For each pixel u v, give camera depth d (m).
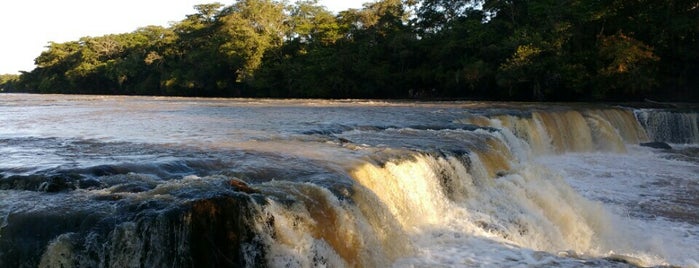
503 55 44.47
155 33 87.31
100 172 9.07
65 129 16.91
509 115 22.66
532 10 44.75
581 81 38.19
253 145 13.00
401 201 10.39
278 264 7.13
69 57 84.50
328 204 8.17
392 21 56.62
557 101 40.53
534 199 12.60
